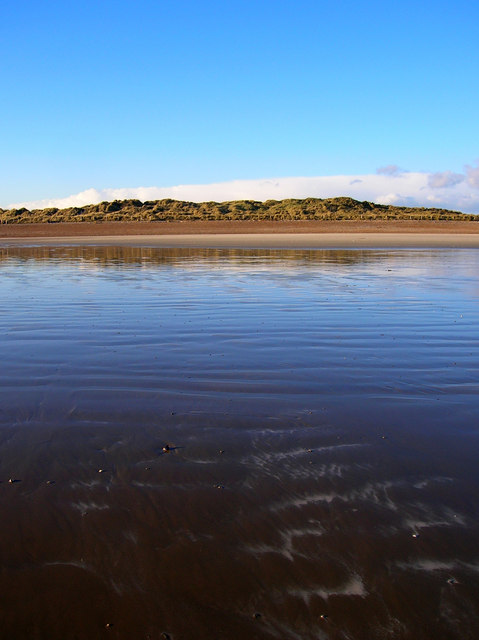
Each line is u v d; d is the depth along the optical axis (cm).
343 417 468
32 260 2167
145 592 259
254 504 328
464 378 579
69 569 274
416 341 743
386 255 2278
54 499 335
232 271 1655
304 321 880
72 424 450
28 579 268
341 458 389
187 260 2080
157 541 295
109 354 674
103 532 302
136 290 1247
